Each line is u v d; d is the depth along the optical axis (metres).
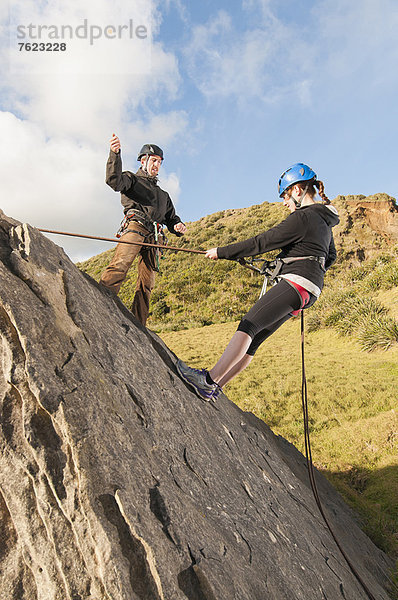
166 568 1.58
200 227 45.16
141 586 1.52
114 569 1.48
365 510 5.31
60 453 1.72
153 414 2.38
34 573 1.71
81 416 1.79
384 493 5.81
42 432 1.74
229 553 1.98
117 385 2.22
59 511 1.66
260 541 2.37
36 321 1.96
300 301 2.76
